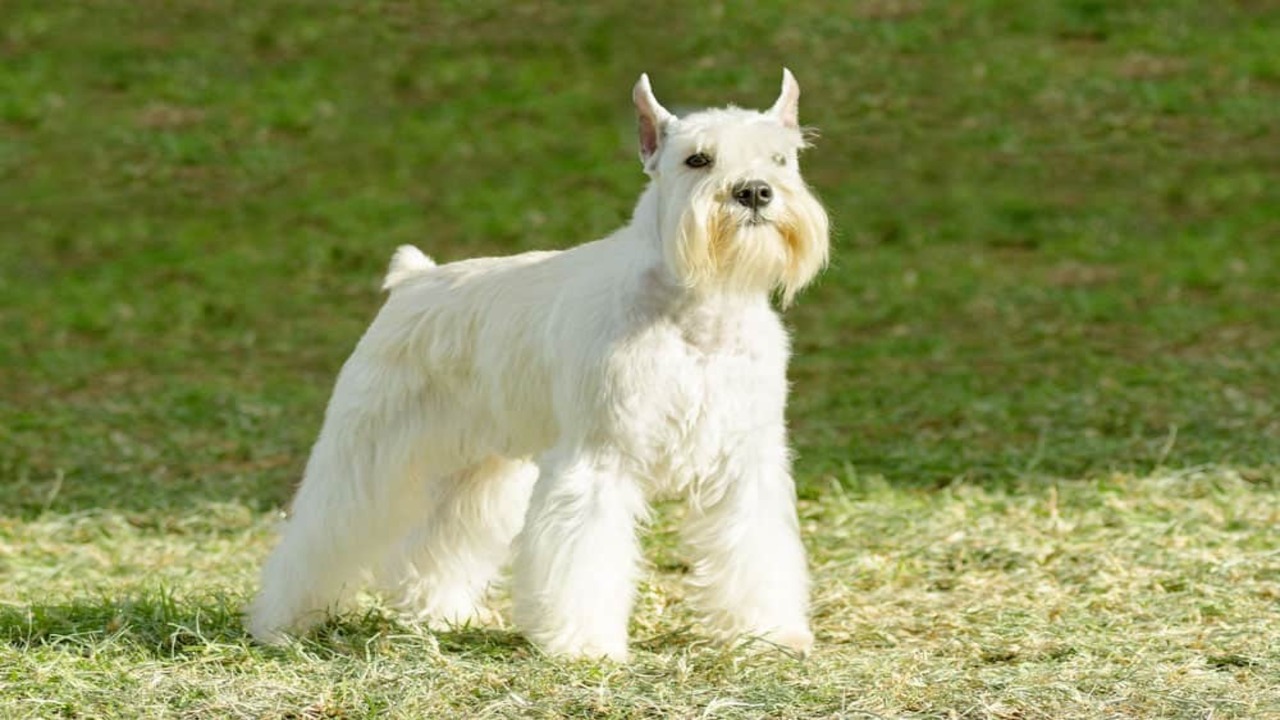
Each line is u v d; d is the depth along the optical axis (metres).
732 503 8.19
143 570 10.66
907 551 10.58
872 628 8.90
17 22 27.02
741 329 7.97
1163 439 13.48
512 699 7.32
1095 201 22.22
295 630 8.65
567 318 8.05
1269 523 10.94
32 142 24.12
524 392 8.36
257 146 24.17
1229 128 23.88
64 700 7.46
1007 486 12.38
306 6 27.70
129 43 26.66
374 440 8.75
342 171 23.55
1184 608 9.02
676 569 10.44
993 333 18.17
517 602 8.08
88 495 12.84
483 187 22.98
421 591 9.23
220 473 13.64
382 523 8.77
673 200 7.74
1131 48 25.97
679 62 25.44
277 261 21.38
